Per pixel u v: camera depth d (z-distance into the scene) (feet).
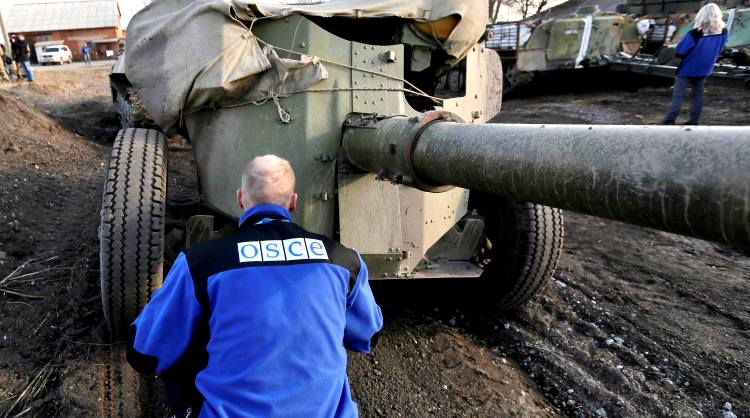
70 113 31.30
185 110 10.44
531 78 42.91
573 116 34.40
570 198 5.15
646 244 16.66
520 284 11.68
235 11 9.90
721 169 3.91
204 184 10.88
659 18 44.93
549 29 41.19
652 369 10.44
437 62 12.38
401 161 7.55
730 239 4.04
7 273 12.11
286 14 10.17
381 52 10.55
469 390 10.00
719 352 10.88
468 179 6.42
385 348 11.09
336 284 5.77
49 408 8.88
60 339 10.39
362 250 10.18
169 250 12.80
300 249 5.74
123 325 9.76
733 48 39.17
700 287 13.66
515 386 10.20
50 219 14.92
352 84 10.38
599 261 15.44
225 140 10.50
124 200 9.28
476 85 12.80
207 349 5.42
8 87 40.11
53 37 145.38
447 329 11.98
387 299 13.26
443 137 6.82
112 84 23.76
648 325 11.92
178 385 5.81
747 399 9.56
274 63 10.05
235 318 5.29
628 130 4.82
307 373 5.32
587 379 10.27
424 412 9.39
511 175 5.70
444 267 12.06
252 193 6.10
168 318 5.46
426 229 11.04
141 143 10.18
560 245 11.53
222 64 9.81
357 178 10.19
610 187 4.67
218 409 5.20
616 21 41.52
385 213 10.34
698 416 9.22
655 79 44.39
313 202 10.19
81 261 12.78
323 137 10.18
